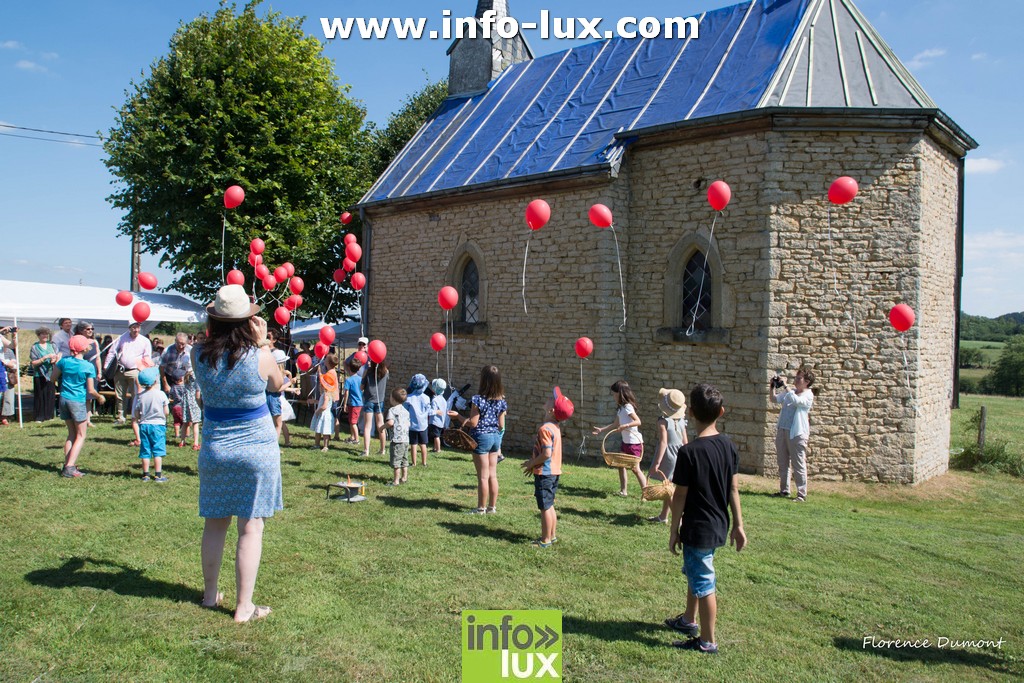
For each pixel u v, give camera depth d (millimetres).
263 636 4020
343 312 20453
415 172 15516
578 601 4840
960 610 5066
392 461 8383
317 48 18812
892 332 9875
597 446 11422
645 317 11367
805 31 11070
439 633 4219
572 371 11797
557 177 11633
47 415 12461
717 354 10516
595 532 6543
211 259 16734
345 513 6879
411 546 5895
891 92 10055
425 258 14594
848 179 8039
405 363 15078
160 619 4160
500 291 12984
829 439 9938
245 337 4105
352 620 4344
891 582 5609
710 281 10680
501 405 7219
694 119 10430
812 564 5977
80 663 3609
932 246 10406
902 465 9891
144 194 16953
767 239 9953
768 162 9938
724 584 5391
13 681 3408
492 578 5227
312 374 14695
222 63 16906
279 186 16984
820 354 9945
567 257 11867
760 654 4164
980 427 12172
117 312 14758
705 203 10609
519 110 14750
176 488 7465
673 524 4195
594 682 3734
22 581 4656
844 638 4480
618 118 12109
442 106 17750
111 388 13914
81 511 6434
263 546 5746
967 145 11156
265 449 4199
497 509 7332
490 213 13188
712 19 13016
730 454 4176
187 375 9938
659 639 4285
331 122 18719
